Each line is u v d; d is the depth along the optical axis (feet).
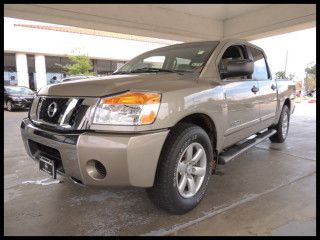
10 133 23.08
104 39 74.54
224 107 9.91
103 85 7.95
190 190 8.78
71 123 7.75
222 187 10.68
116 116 7.42
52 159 8.40
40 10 22.82
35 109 9.30
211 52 10.80
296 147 16.44
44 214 8.89
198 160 8.99
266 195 9.95
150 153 7.43
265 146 16.69
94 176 7.49
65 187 10.91
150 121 7.48
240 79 11.53
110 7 25.91
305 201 9.46
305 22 26.55
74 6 24.17
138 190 10.48
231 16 32.14
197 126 8.84
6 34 63.16
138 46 78.64
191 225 8.13
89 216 8.74
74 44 71.10
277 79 15.88
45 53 68.39
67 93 8.17
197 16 31.60
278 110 15.62
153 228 8.04
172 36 31.50
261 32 29.94
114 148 7.12
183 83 8.71
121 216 8.71
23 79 67.72
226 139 10.52
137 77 8.93
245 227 7.98
